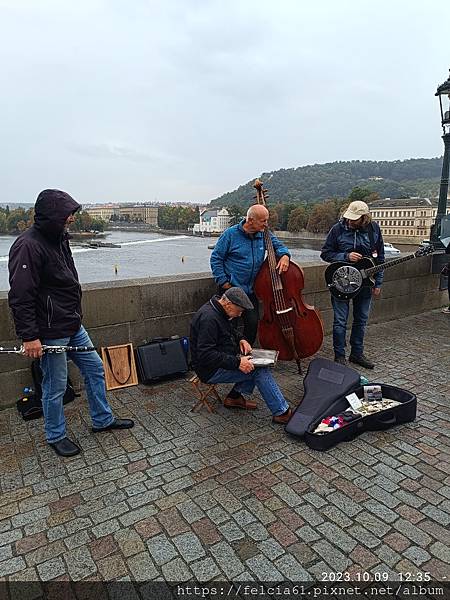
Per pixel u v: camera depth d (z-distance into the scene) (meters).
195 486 2.63
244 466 2.84
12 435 3.24
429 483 2.66
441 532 2.25
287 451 3.01
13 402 3.74
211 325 3.25
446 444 3.11
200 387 4.13
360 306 4.68
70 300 2.89
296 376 4.43
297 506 2.45
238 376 3.44
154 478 2.71
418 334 5.95
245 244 4.11
